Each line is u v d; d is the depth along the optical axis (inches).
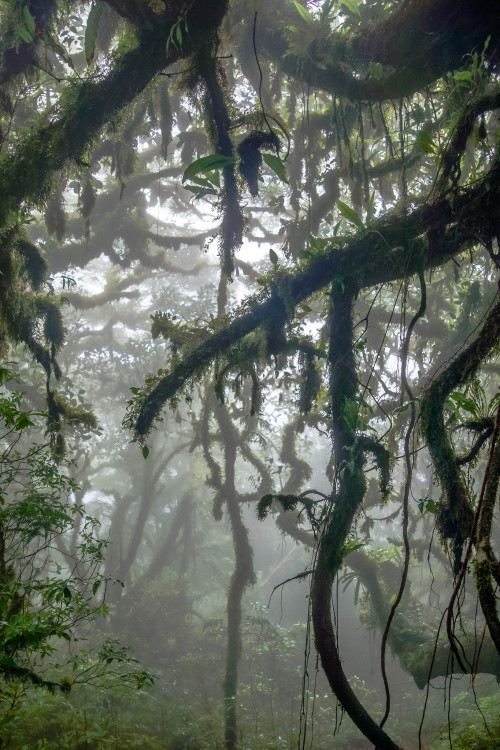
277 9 236.5
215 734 413.1
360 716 139.1
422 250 166.6
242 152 174.1
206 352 195.3
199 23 173.8
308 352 222.5
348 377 176.6
